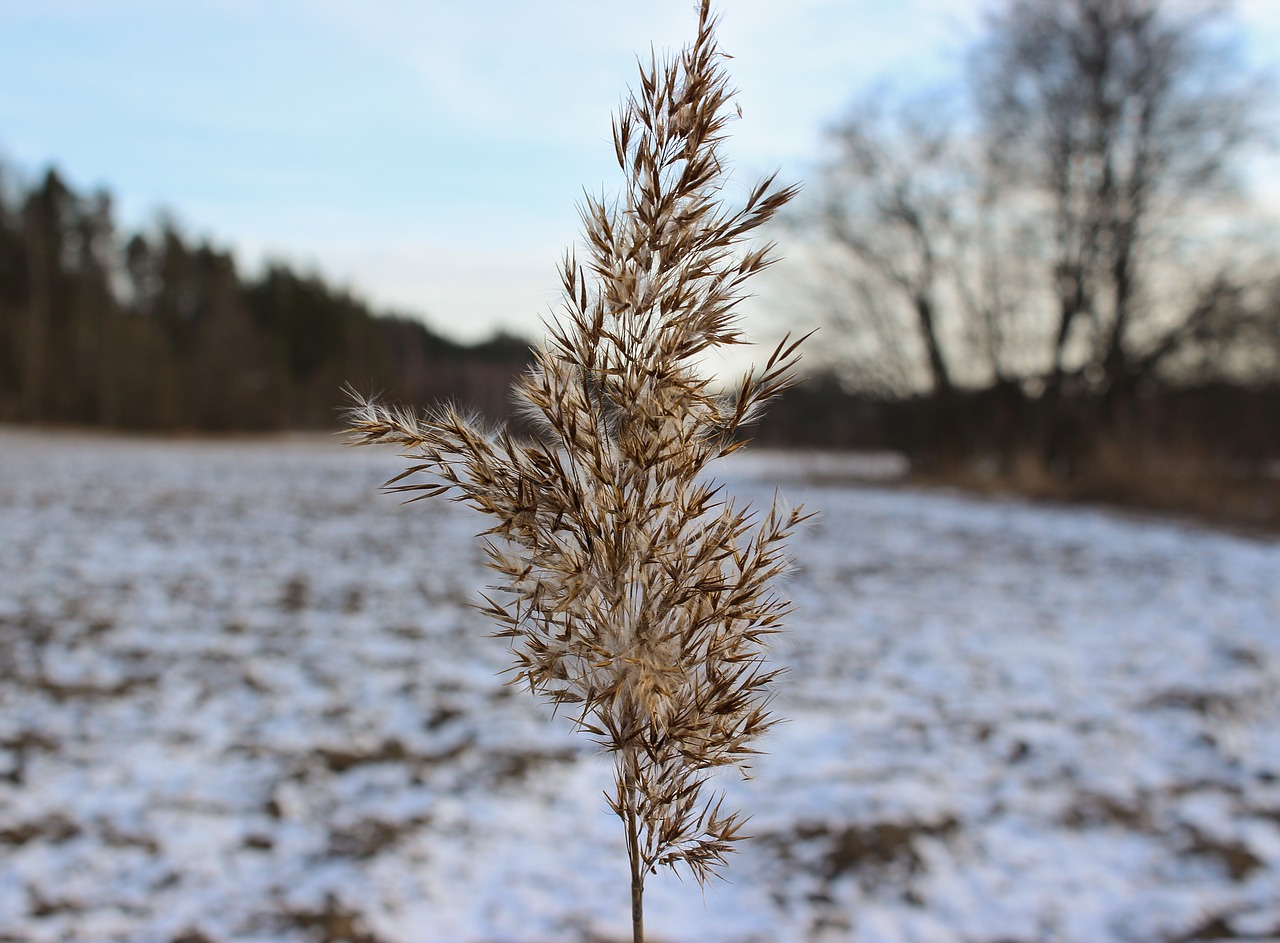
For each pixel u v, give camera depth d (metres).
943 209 20.36
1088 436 18.58
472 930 3.42
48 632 6.65
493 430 0.96
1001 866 3.87
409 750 4.91
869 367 22.27
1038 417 20.42
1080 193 17.86
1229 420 17.98
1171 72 16.50
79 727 5.04
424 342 75.38
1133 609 8.22
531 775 4.65
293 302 59.91
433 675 6.03
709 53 0.94
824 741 5.08
